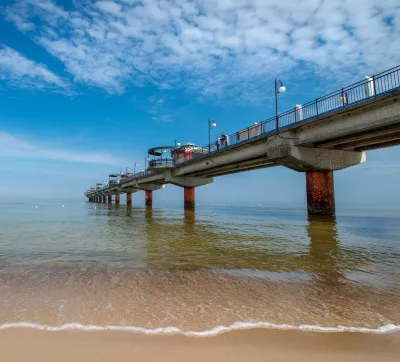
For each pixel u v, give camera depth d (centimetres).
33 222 2528
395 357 326
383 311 473
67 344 345
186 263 840
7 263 833
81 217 3291
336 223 2134
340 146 2225
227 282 638
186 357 318
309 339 369
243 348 342
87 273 712
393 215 3619
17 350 328
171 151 4800
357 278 684
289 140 2162
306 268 784
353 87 1666
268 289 589
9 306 479
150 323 412
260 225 2158
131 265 808
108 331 384
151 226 2112
